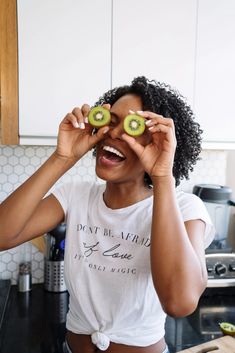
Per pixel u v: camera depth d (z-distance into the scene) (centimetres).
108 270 79
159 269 65
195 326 125
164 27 129
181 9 130
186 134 83
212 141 142
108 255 80
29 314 134
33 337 118
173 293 64
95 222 84
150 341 81
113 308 79
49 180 78
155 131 67
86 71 123
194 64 135
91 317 81
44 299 147
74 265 83
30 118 121
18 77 118
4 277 158
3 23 114
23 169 154
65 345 93
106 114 75
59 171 79
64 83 122
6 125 120
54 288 153
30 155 154
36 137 122
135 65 128
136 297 78
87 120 75
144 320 81
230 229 198
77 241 84
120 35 125
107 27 123
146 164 67
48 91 121
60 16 118
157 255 65
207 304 142
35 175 78
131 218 80
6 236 77
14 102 119
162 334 85
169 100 81
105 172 75
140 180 80
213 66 137
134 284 78
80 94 124
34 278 161
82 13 120
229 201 162
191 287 64
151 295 80
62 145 77
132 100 77
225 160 180
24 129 121
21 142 122
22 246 158
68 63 121
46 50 119
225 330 115
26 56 118
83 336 83
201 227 77
